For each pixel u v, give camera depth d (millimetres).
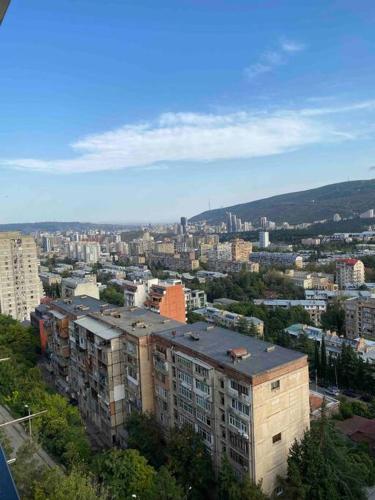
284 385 48844
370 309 137250
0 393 77875
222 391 50156
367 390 98375
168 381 60125
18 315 150375
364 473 52781
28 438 56812
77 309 86125
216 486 50250
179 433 53406
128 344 65500
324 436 48625
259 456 46625
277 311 156000
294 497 44625
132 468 47469
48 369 100125
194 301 178125
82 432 61344
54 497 38250
